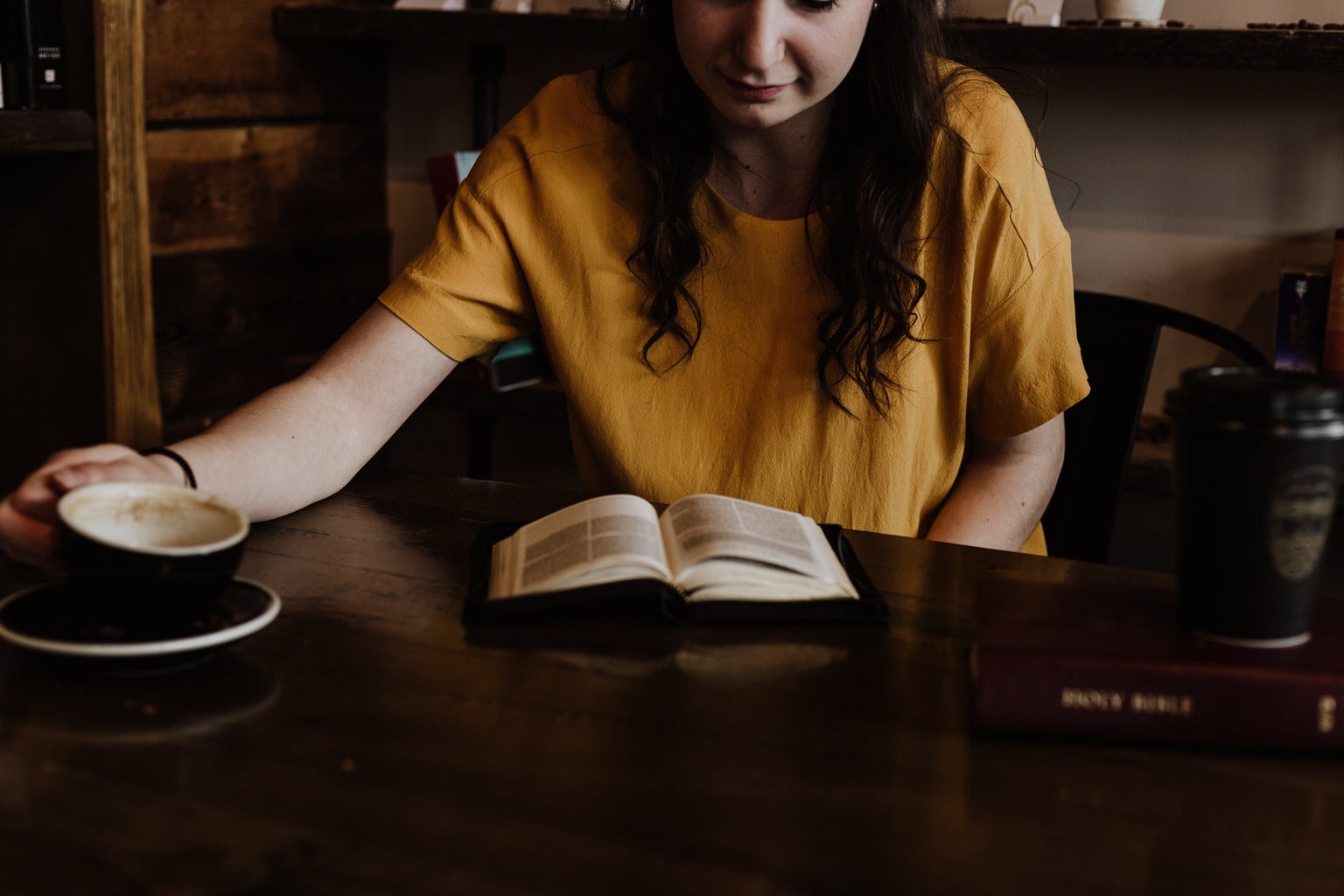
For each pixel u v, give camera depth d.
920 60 1.30
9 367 2.27
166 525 0.87
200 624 0.84
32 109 2.01
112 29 2.06
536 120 1.45
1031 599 0.86
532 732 0.75
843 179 1.34
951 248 1.37
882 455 1.39
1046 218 1.38
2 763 0.70
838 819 0.67
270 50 2.49
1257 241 2.22
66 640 0.80
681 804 0.68
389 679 0.82
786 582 0.95
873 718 0.79
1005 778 0.72
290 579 0.99
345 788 0.68
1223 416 0.73
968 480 1.46
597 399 1.43
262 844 0.63
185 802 0.66
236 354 2.50
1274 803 0.70
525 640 0.89
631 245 1.40
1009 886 0.61
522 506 1.21
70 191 2.14
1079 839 0.66
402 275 1.40
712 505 1.04
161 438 2.33
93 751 0.71
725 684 0.82
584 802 0.67
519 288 1.44
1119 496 1.74
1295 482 0.73
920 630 0.93
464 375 2.41
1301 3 2.10
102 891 0.58
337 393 1.27
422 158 2.80
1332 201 2.16
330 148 2.66
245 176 2.47
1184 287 2.29
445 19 2.34
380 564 1.03
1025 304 1.37
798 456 1.39
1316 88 2.13
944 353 1.40
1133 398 1.74
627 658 0.86
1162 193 2.27
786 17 1.16
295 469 1.16
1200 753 0.76
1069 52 1.95
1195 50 1.88
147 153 2.25
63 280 2.19
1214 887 0.62
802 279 1.38
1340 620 0.82
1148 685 0.75
